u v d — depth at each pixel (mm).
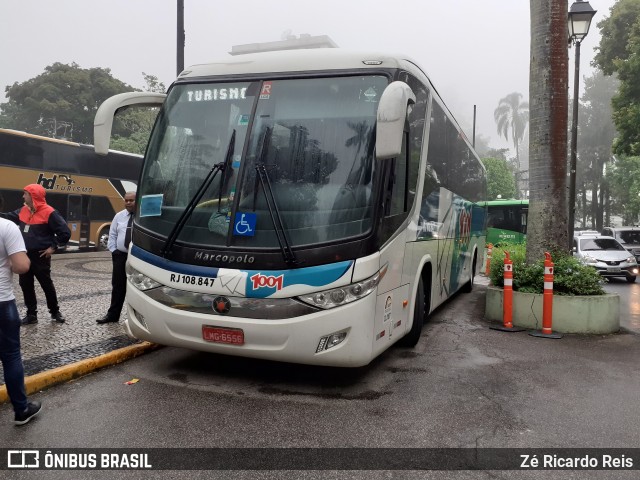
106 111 5543
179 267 4879
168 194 5207
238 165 4988
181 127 5422
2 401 4457
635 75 20047
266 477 3395
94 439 3895
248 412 4465
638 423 4391
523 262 8898
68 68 47094
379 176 4816
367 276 4660
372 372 5676
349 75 5133
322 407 4613
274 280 4570
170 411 4445
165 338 5027
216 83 5453
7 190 15328
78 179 17922
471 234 11820
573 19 14820
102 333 6605
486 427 4250
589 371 5848
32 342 6090
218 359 5980
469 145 11164
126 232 6961
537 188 8594
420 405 4711
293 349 4594
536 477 3469
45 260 7039
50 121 45969
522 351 6691
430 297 7277
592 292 8016
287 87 5207
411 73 5691
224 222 4848
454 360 6215
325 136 4961
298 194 4789
